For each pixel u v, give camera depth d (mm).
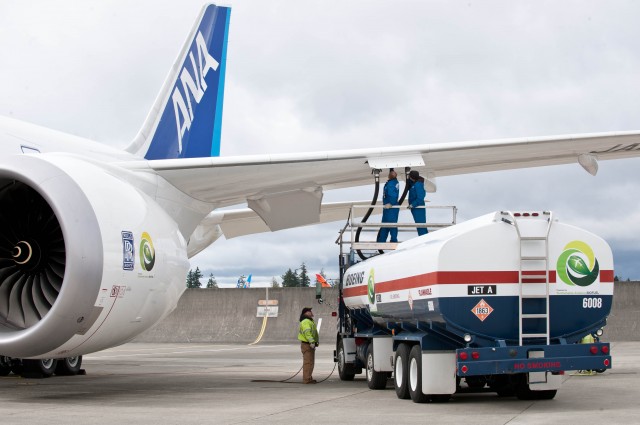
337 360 16297
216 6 17703
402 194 15039
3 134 12039
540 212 10422
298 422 8883
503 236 10297
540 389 10641
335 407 10477
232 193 14195
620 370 17984
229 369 19469
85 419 9102
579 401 11227
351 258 15250
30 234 11000
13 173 10414
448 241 10211
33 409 10156
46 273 10938
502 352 10031
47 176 10383
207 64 17594
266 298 39250
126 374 17547
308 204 15148
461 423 8758
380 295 12641
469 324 10211
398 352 11859
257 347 34406
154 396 12141
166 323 39625
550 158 14898
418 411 9984
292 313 38812
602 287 10500
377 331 13820
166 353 28797
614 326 34156
